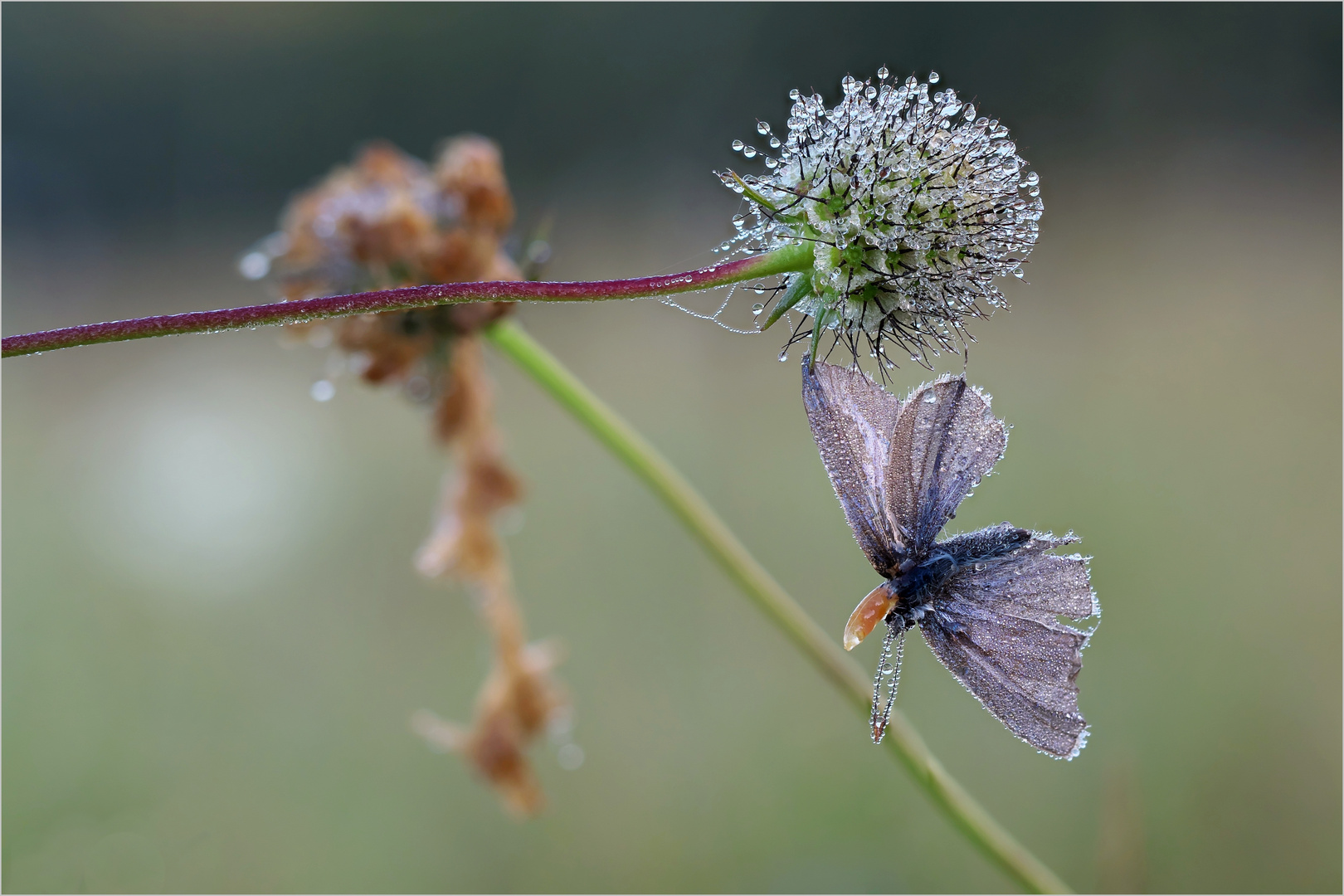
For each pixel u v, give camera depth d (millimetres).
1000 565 326
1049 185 1401
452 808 645
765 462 883
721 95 1662
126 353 1297
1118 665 654
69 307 1403
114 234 1683
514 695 394
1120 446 844
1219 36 1449
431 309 378
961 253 332
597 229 1343
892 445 327
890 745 361
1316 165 1385
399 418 1086
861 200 331
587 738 668
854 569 754
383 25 1837
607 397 1011
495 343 380
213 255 1610
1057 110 1491
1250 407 889
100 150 1745
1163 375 947
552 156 1736
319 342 385
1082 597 323
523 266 382
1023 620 325
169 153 1785
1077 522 763
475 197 379
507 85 1785
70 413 1135
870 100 334
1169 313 1060
